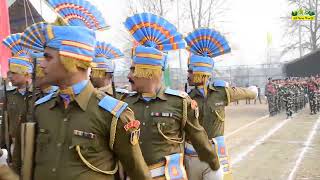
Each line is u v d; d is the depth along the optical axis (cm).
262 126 1694
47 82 236
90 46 236
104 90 443
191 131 381
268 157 1001
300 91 2681
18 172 257
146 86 363
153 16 372
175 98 372
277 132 1475
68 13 316
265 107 2950
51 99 246
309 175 809
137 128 245
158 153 360
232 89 541
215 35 521
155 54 353
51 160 232
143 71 354
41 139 238
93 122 232
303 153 1045
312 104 2270
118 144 240
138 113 367
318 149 1098
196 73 512
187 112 376
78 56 230
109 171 240
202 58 510
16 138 268
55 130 236
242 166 903
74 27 231
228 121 1939
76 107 236
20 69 450
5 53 696
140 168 248
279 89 2364
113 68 469
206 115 521
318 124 1717
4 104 442
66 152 230
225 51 527
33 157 241
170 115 365
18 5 1155
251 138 1330
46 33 234
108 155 240
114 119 234
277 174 824
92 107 236
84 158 230
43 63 234
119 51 482
